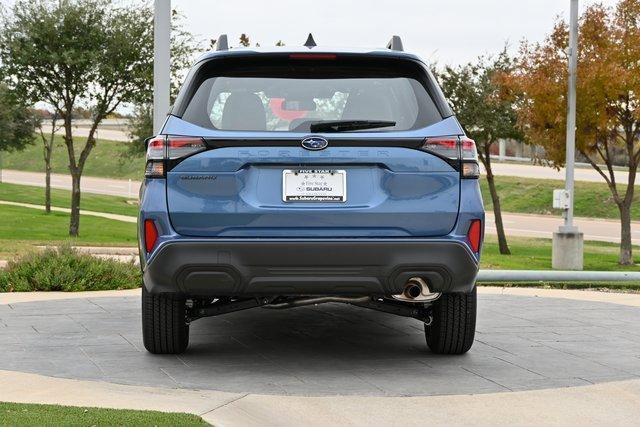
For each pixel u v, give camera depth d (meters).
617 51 30.41
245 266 7.38
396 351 9.09
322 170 7.45
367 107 7.61
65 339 9.56
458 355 8.90
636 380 7.68
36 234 39.47
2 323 10.66
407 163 7.46
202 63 7.74
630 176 32.97
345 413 6.52
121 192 74.56
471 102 36.94
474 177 7.57
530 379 7.79
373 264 7.40
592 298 13.90
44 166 96.94
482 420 6.41
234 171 7.42
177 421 5.92
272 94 7.67
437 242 7.43
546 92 31.61
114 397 6.80
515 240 44.44
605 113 31.36
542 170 74.44
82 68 39.06
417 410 6.63
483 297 13.93
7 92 39.91
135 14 40.09
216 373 7.92
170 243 7.40
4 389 7.07
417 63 7.79
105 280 14.84
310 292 7.53
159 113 14.59
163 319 8.38
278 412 6.52
